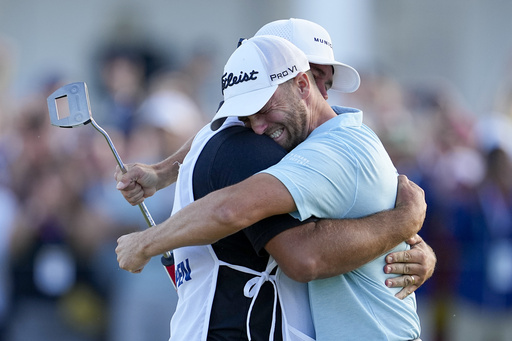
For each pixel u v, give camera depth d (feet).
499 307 73.15
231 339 33.53
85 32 122.42
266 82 33.09
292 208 31.60
